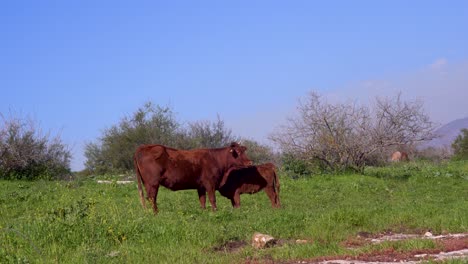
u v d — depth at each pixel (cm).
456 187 2272
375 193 2138
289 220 1363
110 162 4184
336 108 2780
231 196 1752
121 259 1012
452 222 1358
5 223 1370
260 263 996
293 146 2734
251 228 1292
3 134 2798
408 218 1422
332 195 2058
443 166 3012
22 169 2847
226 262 1005
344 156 2747
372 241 1222
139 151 1620
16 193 1962
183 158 1644
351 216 1398
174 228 1205
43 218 1263
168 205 1738
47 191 2066
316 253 1060
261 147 3528
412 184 2358
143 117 4225
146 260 1011
